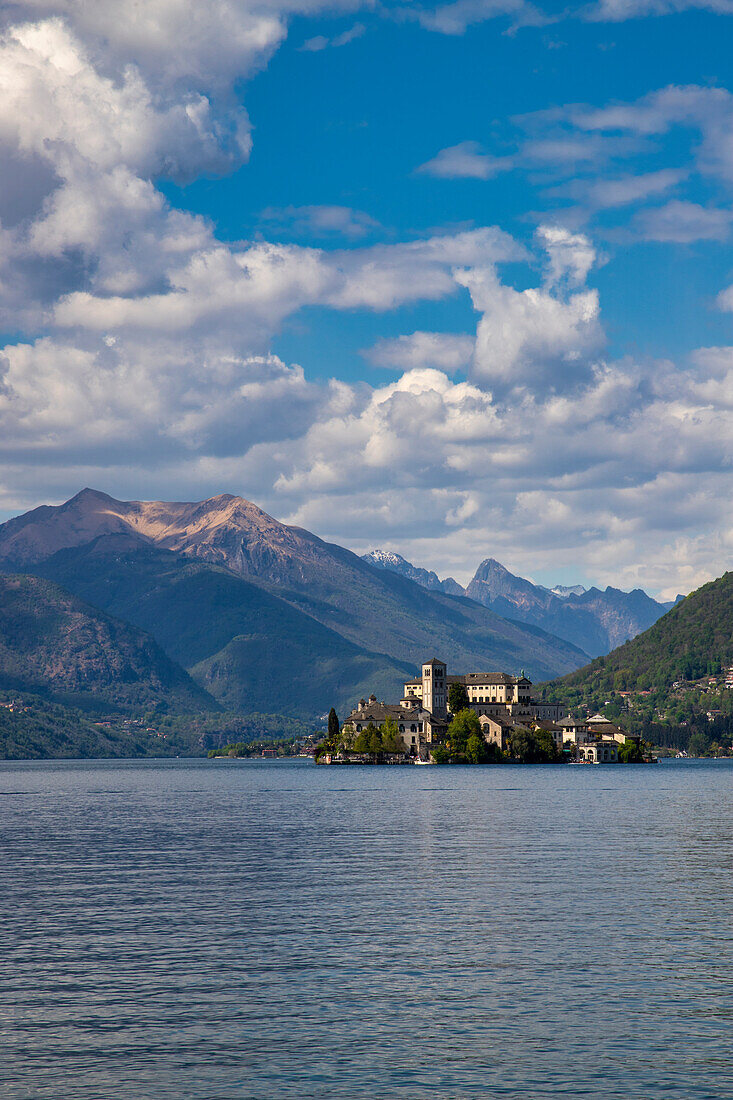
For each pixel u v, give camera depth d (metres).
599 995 83.06
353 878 138.62
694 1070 68.06
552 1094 64.62
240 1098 64.31
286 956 95.31
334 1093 64.94
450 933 104.00
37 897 125.56
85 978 88.50
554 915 112.38
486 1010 79.62
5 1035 74.69
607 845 174.75
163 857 163.25
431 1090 65.25
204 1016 78.50
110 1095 64.69
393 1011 79.56
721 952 96.00
